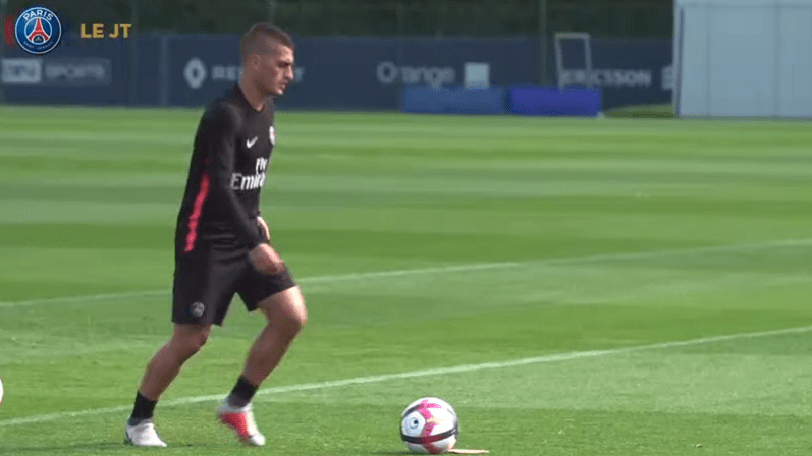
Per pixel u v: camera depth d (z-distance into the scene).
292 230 62.06
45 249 55.72
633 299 44.78
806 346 37.25
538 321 40.88
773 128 153.75
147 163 99.19
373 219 66.56
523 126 150.50
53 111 169.75
